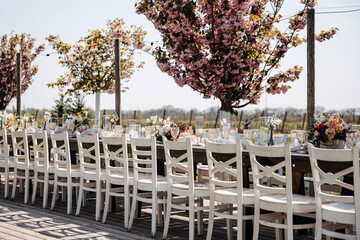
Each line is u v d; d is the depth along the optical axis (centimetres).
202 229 492
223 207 447
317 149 352
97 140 540
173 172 670
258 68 948
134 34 1739
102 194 615
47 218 559
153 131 613
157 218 561
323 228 365
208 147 427
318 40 938
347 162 369
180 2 900
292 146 457
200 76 930
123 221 548
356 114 1992
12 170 783
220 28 912
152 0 948
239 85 949
